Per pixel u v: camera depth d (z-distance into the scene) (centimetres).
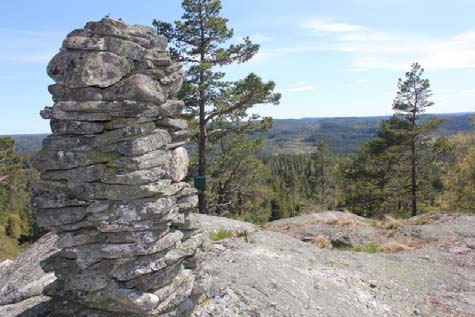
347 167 4288
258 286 755
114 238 524
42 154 522
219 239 1103
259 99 1897
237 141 2261
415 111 3200
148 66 560
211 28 1925
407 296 873
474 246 1222
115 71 518
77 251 523
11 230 4034
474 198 2969
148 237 522
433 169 3469
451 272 1028
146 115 532
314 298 772
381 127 3434
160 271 548
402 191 3481
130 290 520
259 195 2431
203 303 676
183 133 638
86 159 510
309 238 1321
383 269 1000
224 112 1952
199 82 1891
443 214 1644
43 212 527
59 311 564
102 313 545
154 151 547
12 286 826
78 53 505
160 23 1955
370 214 3809
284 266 887
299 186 6462
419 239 1348
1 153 2858
